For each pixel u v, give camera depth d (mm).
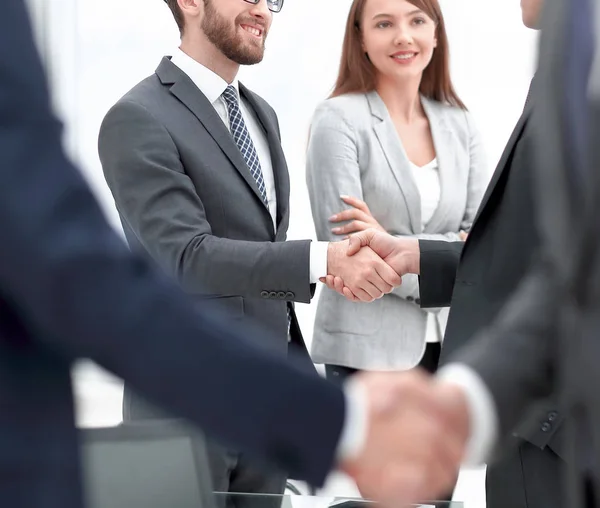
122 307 948
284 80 5418
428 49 3398
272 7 2953
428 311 3236
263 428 1021
